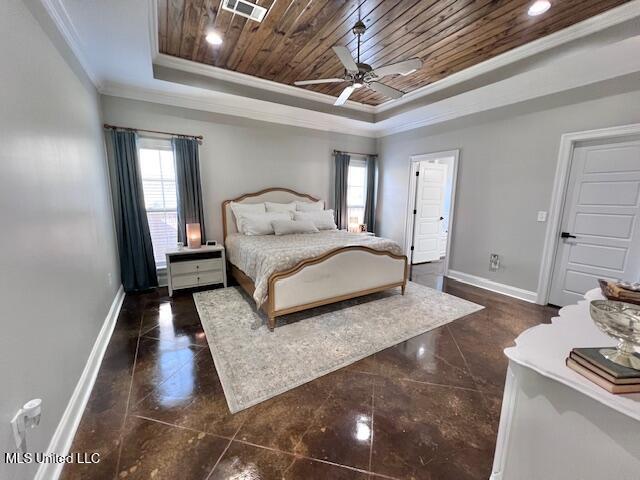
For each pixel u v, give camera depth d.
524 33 2.62
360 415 1.71
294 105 4.15
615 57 2.52
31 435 1.18
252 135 4.40
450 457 1.44
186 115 3.85
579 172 3.14
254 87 3.79
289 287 2.74
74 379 1.71
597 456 0.81
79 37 2.24
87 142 2.52
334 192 5.28
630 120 2.71
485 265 4.06
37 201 1.41
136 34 2.24
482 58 3.11
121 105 3.43
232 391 1.89
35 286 1.33
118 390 1.90
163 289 3.81
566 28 2.51
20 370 1.14
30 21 1.47
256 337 2.59
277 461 1.41
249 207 4.29
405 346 2.49
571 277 3.28
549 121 3.27
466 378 2.07
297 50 2.95
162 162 3.80
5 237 1.10
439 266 5.45
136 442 1.50
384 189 5.69
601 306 0.93
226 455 1.44
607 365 0.80
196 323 2.86
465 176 4.21
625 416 0.75
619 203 2.90
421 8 2.26
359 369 2.16
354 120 4.76
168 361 2.22
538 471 0.96
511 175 3.67
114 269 3.25
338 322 2.91
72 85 2.16
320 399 1.84
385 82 3.78
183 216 3.87
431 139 4.69
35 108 1.47
